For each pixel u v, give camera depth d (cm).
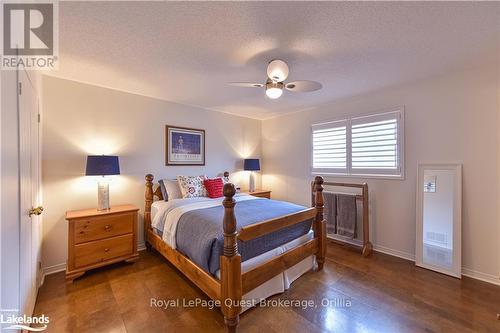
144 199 321
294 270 233
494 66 224
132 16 150
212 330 165
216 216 215
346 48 194
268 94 212
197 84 279
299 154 416
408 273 248
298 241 238
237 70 238
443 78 254
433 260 255
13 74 129
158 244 273
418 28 165
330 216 336
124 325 169
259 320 175
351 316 179
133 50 196
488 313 180
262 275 187
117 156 270
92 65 225
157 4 139
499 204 223
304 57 210
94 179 278
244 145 456
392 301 198
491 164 227
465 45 190
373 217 315
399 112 289
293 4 140
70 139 263
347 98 335
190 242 201
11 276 123
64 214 257
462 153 243
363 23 159
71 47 190
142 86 285
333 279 236
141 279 235
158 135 337
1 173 108
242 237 171
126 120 305
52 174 251
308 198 401
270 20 156
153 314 182
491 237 227
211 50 196
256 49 195
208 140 399
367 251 294
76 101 267
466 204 240
